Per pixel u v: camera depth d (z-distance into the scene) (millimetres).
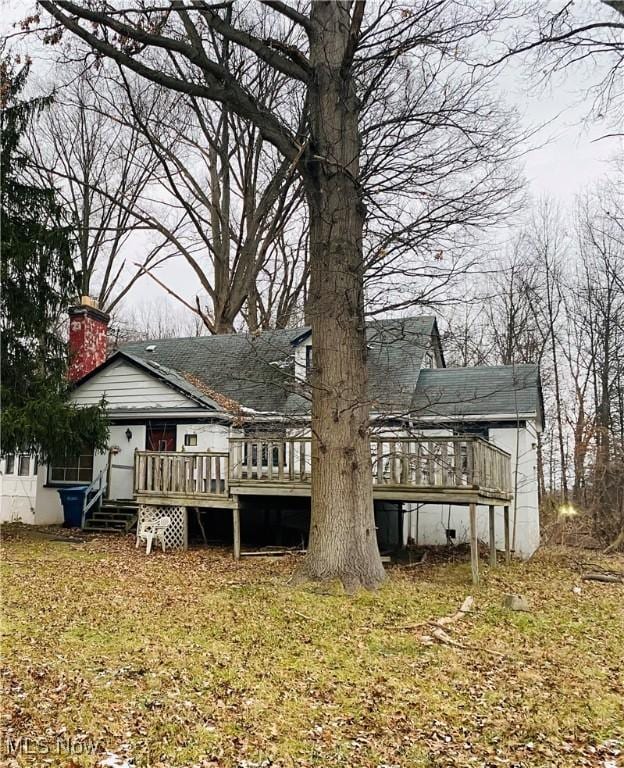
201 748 4207
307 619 7207
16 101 13078
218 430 14703
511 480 13773
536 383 14992
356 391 8836
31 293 13320
